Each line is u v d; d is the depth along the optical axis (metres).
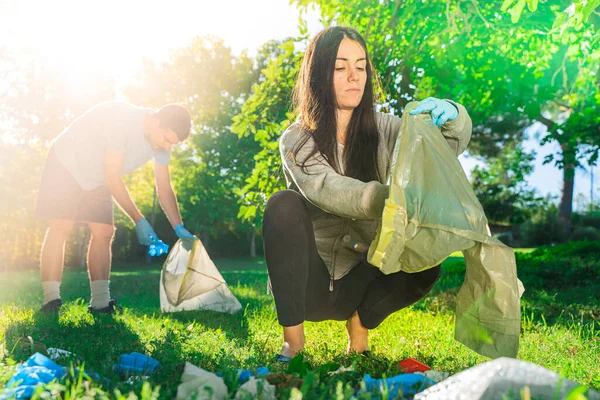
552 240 27.80
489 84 9.77
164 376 1.88
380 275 2.69
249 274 14.26
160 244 4.71
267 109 7.23
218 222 31.47
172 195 5.23
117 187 4.70
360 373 2.07
